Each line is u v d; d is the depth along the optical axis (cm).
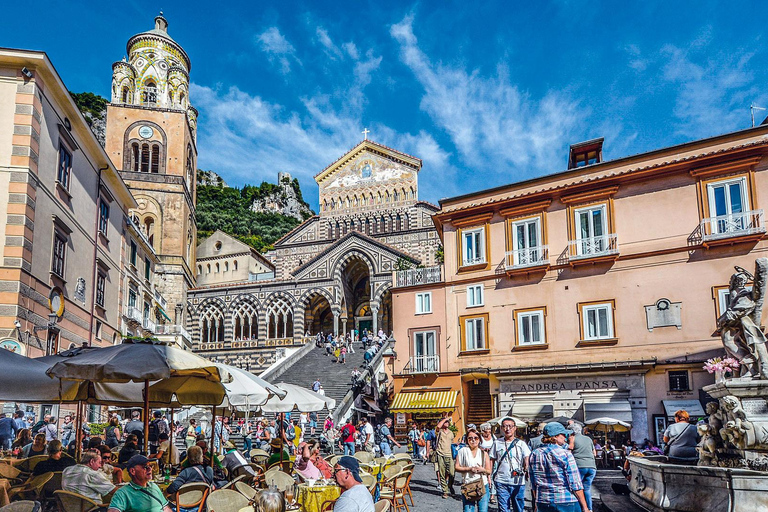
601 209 3225
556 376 3177
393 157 6831
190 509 1110
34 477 1111
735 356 1319
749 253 2839
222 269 7481
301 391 1992
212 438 1741
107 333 3516
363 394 4006
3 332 2277
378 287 5881
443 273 3697
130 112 6378
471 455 1187
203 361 1196
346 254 6078
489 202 3553
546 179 3438
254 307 6153
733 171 2923
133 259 4228
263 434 3075
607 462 2580
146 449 1359
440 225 3888
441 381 3572
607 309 3125
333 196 7000
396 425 3662
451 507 1600
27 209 2403
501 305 3444
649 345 2989
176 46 7006
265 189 14288
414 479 2216
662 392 2906
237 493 1104
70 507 1017
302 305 6003
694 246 2956
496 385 3359
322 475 1477
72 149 2920
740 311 1288
